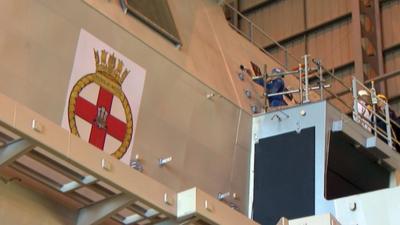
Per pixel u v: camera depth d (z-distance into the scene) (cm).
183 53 1338
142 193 909
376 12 3156
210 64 1423
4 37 975
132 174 903
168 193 941
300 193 1334
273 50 3362
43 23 1034
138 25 1239
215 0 1645
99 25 1134
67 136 842
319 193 1315
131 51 1183
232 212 990
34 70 998
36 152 877
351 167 1502
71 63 1055
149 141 1157
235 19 3334
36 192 925
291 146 1387
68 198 957
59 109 1015
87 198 963
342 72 3162
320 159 1348
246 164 1390
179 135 1230
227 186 1318
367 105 1728
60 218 940
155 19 1298
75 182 926
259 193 1366
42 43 1023
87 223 949
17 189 904
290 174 1362
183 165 1219
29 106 976
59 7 1069
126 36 1183
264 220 1338
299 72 1545
